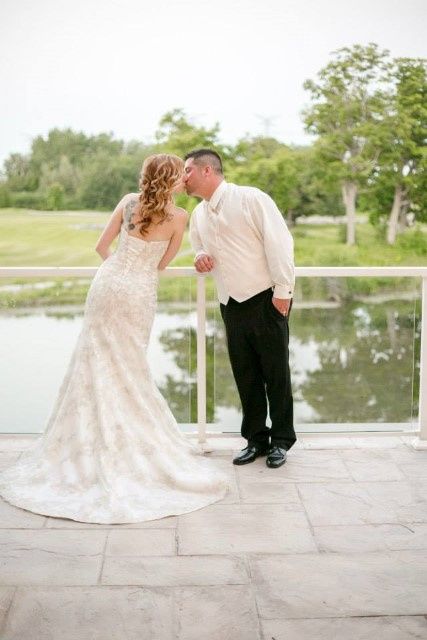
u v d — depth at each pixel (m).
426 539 2.63
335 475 3.26
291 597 2.24
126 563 2.46
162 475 3.10
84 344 3.20
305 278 3.56
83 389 3.17
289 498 3.01
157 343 3.59
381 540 2.63
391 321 3.65
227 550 2.56
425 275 3.56
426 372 3.63
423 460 3.46
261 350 3.33
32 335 3.60
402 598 2.24
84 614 2.15
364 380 3.69
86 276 3.54
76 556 2.51
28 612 2.16
